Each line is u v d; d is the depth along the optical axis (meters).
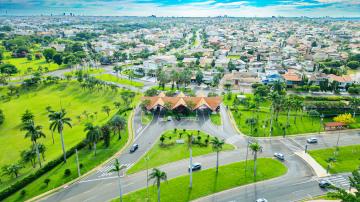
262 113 167.50
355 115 160.38
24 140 141.25
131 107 180.00
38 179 107.25
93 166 114.56
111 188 100.12
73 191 99.25
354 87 199.62
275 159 117.00
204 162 115.00
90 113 176.62
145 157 119.88
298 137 137.88
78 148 128.12
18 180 103.25
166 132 143.75
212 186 98.81
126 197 94.25
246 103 178.25
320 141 132.75
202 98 172.62
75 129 152.62
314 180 102.50
